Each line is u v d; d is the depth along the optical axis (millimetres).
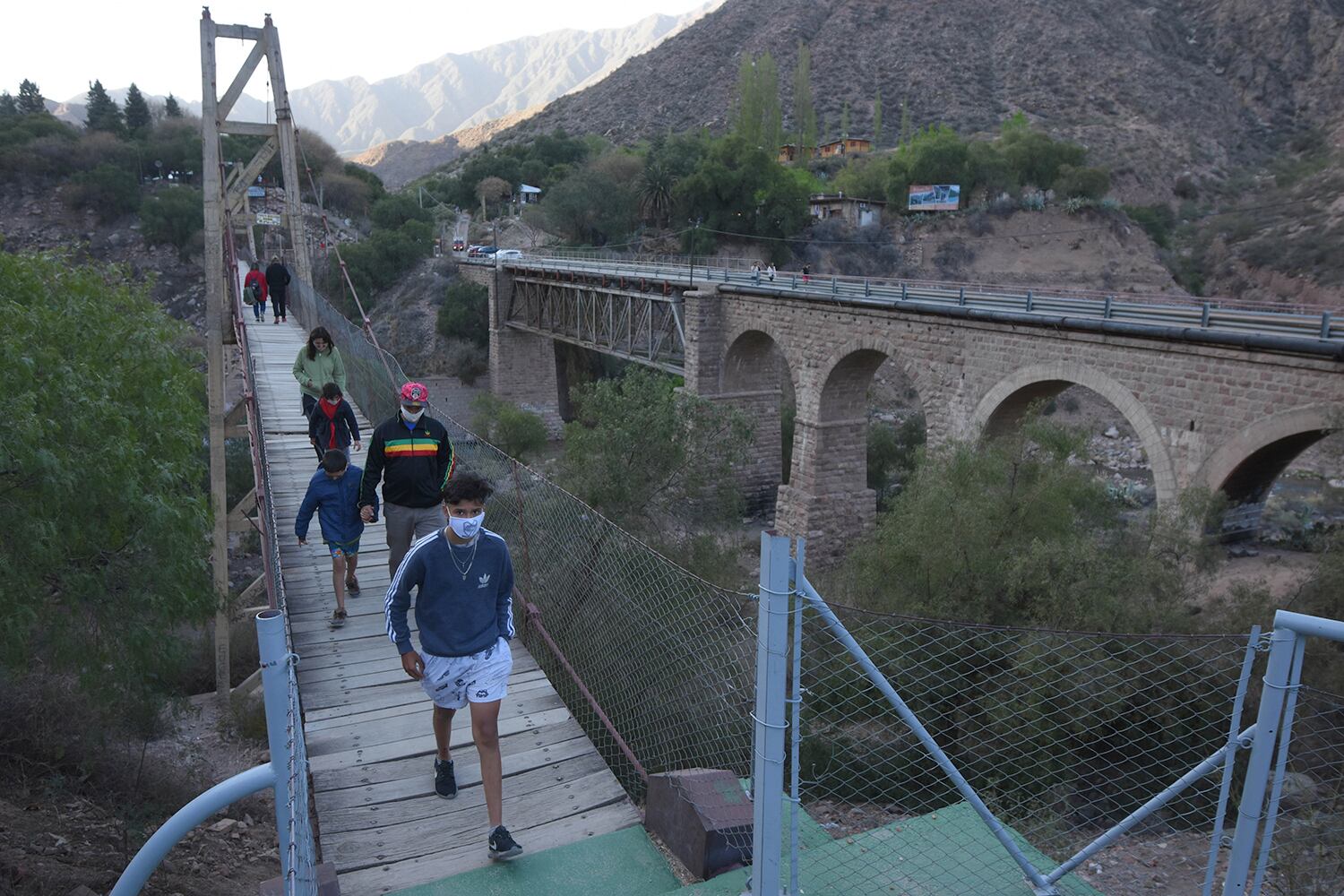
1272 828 3039
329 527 7668
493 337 64062
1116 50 144750
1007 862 4391
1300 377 17156
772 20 172750
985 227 84812
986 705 10727
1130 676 10805
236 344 21609
